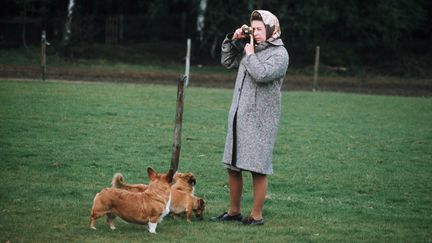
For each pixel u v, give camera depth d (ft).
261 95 28.45
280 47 28.53
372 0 144.66
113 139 52.60
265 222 30.01
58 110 65.10
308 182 41.68
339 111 78.33
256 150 28.48
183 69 127.75
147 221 26.76
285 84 110.83
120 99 77.00
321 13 140.15
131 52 139.03
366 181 42.70
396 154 53.06
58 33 138.51
